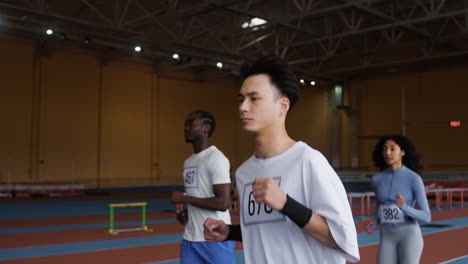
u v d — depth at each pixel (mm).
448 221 14336
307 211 1695
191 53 27328
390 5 24031
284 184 1858
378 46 29719
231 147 36938
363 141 33438
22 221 13867
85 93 30109
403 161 4453
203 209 3850
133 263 7625
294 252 1867
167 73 33938
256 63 1903
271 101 1874
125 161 31609
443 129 29953
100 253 8570
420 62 30641
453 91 29609
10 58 27219
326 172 1791
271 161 1923
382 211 4270
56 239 10297
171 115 34062
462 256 8383
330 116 34812
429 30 27781
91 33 23141
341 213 1718
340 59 33094
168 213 16500
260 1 22594
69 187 27000
